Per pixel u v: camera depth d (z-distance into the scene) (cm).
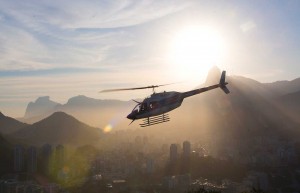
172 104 5638
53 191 12825
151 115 5456
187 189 12550
